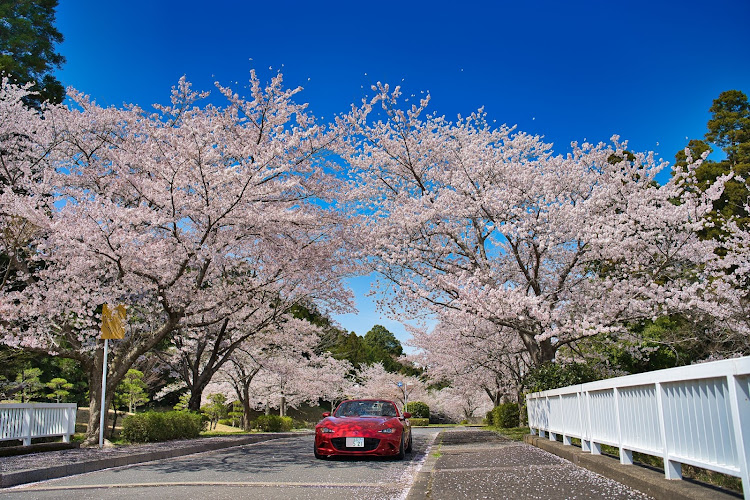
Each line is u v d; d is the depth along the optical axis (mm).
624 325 14227
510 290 11977
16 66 20016
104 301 11703
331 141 14000
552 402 8969
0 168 14430
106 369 11992
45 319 12031
